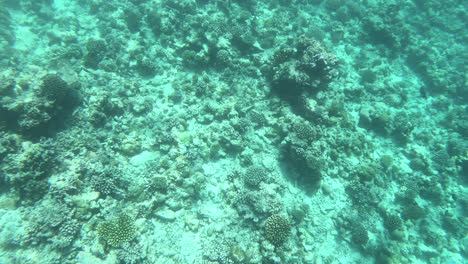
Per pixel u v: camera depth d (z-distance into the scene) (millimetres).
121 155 10070
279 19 16969
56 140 9305
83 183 8273
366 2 22094
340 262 9359
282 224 8148
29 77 9953
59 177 8039
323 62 10938
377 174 11492
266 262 7715
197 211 9047
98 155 9438
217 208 9320
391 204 11648
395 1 23766
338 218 10102
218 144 10672
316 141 10727
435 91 17906
